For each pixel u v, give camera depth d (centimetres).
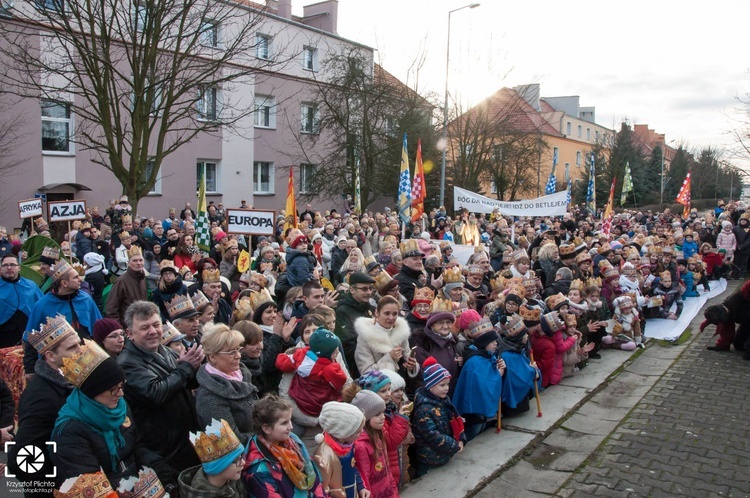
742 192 6306
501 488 482
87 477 269
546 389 731
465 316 593
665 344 985
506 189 3975
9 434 439
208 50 2127
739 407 677
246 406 358
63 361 294
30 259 907
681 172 5384
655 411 662
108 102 1370
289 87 2855
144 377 345
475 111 3250
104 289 897
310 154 3000
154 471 313
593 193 2428
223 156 2583
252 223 878
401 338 504
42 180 1950
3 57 1723
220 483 291
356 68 2836
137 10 1360
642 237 1559
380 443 405
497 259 1312
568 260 1020
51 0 1368
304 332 455
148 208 2300
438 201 3206
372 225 1738
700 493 480
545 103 5953
